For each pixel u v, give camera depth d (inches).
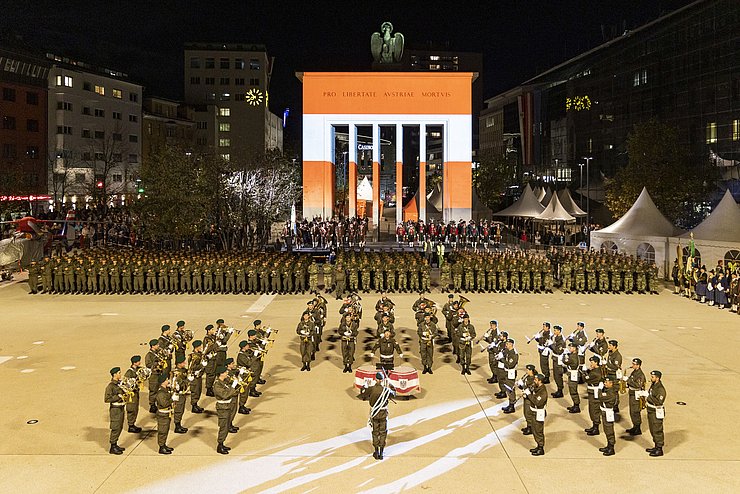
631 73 3324.3
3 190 2406.5
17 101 3073.3
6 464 468.8
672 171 2316.7
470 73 2154.3
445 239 1955.0
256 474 451.5
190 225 1692.9
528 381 493.4
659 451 485.7
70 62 3410.4
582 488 430.3
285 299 1234.0
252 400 619.8
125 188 3184.1
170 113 4217.5
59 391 639.8
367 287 1333.7
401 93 2164.1
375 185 2185.0
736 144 2667.3
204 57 4867.1
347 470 458.3
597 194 3590.1
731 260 1267.2
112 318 1027.9
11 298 1238.9
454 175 2165.4
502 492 423.8
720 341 869.2
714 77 2778.1
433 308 809.5
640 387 512.4
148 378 575.8
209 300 1219.9
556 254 1514.5
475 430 539.8
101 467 463.5
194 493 422.9
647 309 1128.8
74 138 3297.2
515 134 5054.1
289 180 2407.7
